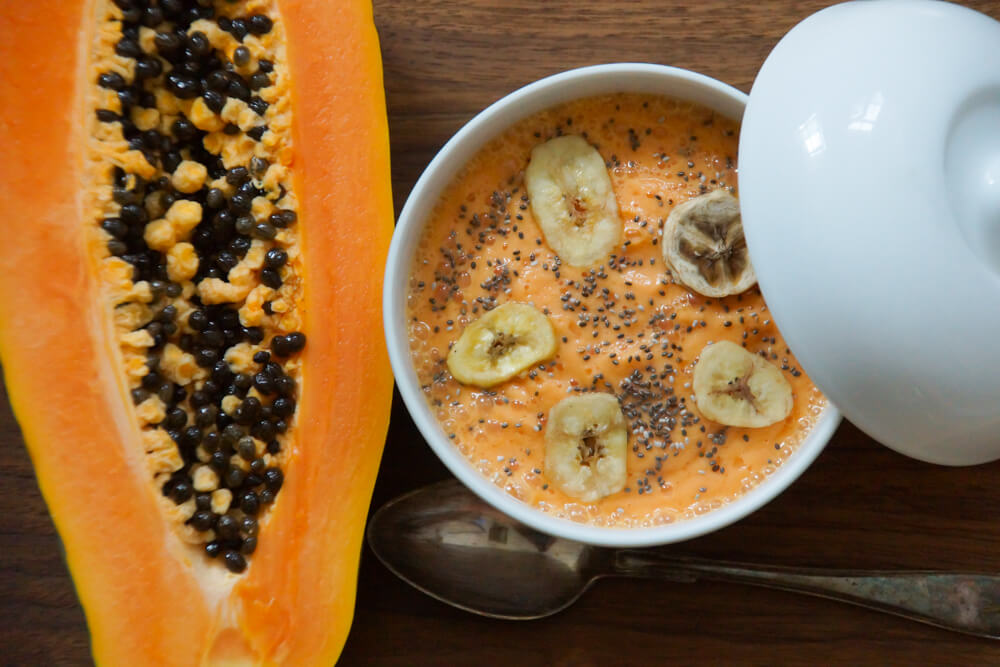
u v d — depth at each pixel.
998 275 0.29
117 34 0.33
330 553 0.34
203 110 0.34
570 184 0.36
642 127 0.36
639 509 0.35
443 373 0.36
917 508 0.38
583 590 0.38
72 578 0.32
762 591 0.38
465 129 0.34
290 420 0.34
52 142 0.32
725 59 0.38
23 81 0.32
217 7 0.34
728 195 0.35
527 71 0.38
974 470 0.38
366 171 0.34
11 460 0.37
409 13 0.38
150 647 0.33
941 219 0.29
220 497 0.34
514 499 0.34
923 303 0.29
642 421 0.35
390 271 0.33
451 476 0.38
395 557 0.38
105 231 0.33
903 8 0.31
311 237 0.34
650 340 0.35
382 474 0.38
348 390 0.34
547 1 0.38
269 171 0.34
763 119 0.31
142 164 0.33
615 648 0.38
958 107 0.29
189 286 0.34
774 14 0.38
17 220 0.32
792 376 0.35
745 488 0.35
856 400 0.31
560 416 0.35
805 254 0.30
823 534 0.38
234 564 0.34
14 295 0.32
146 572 0.33
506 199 0.36
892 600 0.37
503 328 0.35
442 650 0.38
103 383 0.33
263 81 0.34
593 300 0.36
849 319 0.30
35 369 0.32
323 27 0.34
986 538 0.38
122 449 0.33
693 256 0.35
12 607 0.37
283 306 0.34
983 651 0.38
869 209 0.29
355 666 0.38
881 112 0.29
